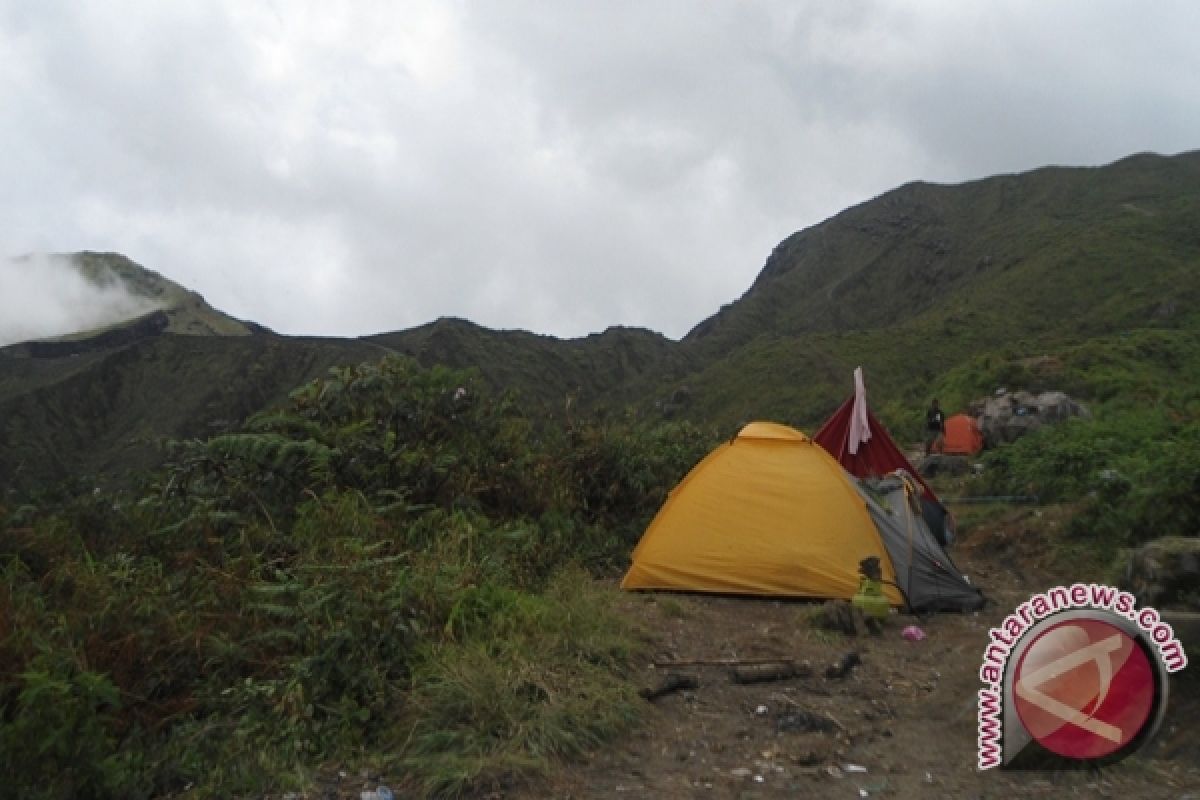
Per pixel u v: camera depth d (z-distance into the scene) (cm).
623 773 429
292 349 9562
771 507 801
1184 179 9575
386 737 448
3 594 480
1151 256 5828
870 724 495
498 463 875
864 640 664
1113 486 909
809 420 4341
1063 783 409
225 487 741
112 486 748
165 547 650
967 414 2059
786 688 554
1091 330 4500
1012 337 5253
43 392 8412
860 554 767
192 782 413
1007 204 11250
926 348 5406
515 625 555
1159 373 2647
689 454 1080
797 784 414
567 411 1027
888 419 2694
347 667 479
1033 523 991
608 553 878
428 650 506
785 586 769
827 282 11981
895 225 12312
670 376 8219
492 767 416
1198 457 777
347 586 543
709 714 509
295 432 813
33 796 359
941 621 725
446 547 656
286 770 417
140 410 8675
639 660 592
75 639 472
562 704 469
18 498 674
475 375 941
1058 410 1756
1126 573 578
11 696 412
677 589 792
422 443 846
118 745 428
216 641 499
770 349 6109
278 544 643
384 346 9606
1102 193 10000
